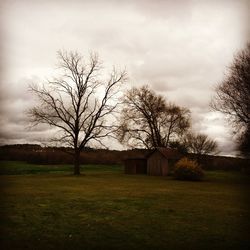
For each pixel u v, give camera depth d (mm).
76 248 11164
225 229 13922
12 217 15750
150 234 13023
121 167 78562
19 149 70188
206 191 28953
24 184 33688
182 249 11219
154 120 64062
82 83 50656
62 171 62219
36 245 11391
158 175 56031
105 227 14078
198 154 71188
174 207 19406
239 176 52594
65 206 19172
